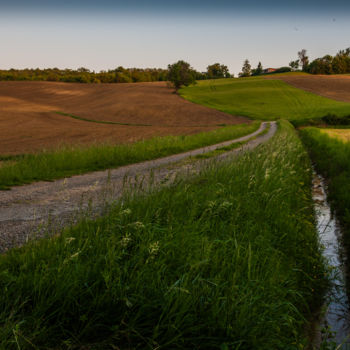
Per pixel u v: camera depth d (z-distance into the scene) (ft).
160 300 10.23
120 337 9.34
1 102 281.13
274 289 12.78
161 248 12.97
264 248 15.89
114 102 302.66
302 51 621.31
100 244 12.91
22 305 9.75
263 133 131.44
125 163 49.16
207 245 13.44
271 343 10.28
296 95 344.69
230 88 407.03
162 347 9.12
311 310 14.21
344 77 460.14
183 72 385.50
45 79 496.23
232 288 10.64
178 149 69.00
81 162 44.93
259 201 22.21
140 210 16.79
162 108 272.92
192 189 21.77
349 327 13.11
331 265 18.06
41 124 173.37
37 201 25.17
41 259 11.83
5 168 36.78
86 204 23.80
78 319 9.74
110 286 10.41
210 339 9.59
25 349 8.46
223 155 55.16
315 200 31.71
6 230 17.81
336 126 201.57
